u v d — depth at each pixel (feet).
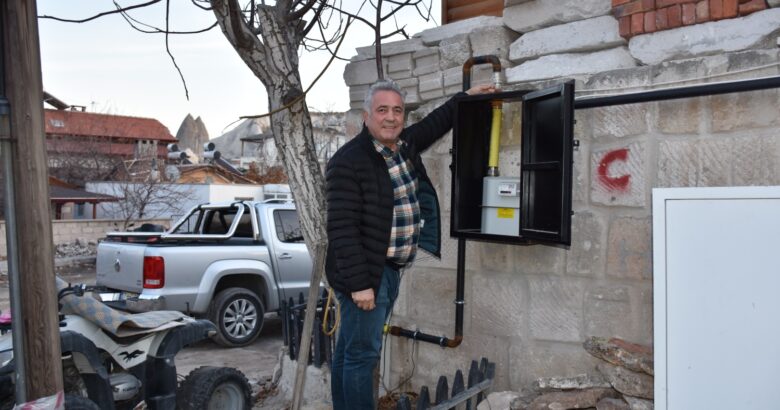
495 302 13.25
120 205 80.43
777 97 9.89
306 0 12.95
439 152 14.25
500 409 12.15
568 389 11.64
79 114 126.62
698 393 8.21
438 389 11.50
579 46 12.16
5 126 9.24
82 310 13.70
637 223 11.32
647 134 11.18
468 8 15.65
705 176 10.57
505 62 13.24
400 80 14.92
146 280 23.85
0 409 12.42
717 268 8.11
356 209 10.14
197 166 116.37
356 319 10.51
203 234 27.48
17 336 9.45
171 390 14.43
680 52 10.85
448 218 14.12
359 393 10.60
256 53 12.03
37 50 9.34
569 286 12.22
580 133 12.03
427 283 14.57
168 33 13.23
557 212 10.66
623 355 11.03
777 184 9.91
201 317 25.67
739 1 10.17
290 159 12.19
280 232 27.61
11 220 9.37
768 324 7.79
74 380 13.69
